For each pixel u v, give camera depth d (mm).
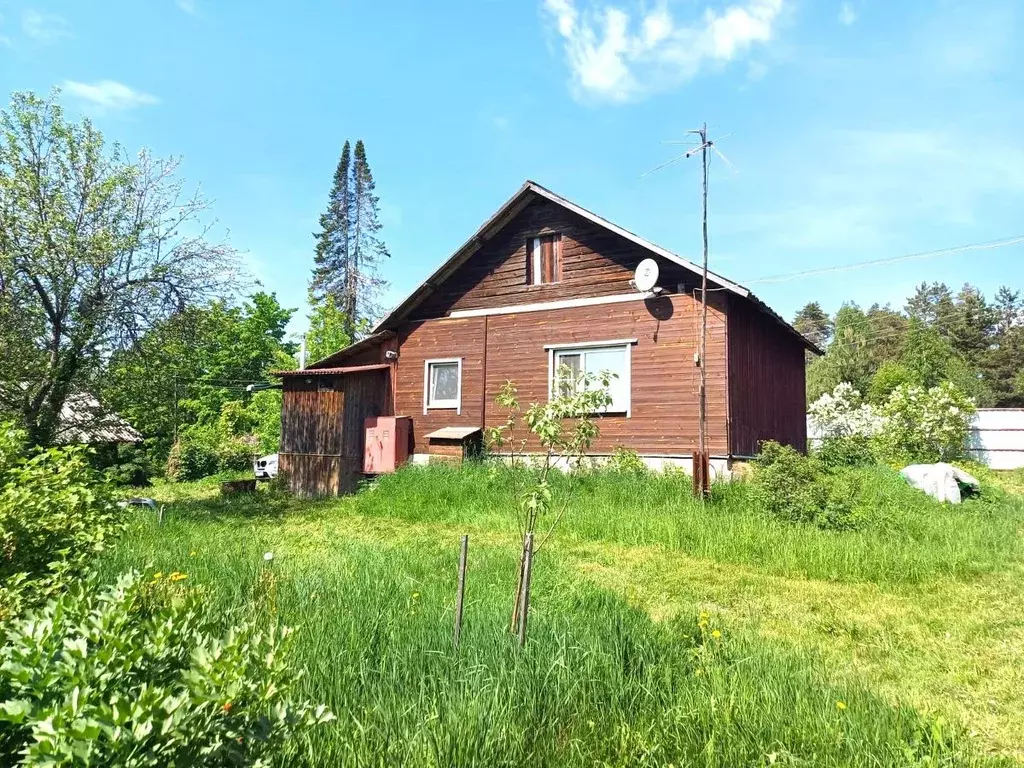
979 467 22516
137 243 13898
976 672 4676
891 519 9375
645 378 13391
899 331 58250
